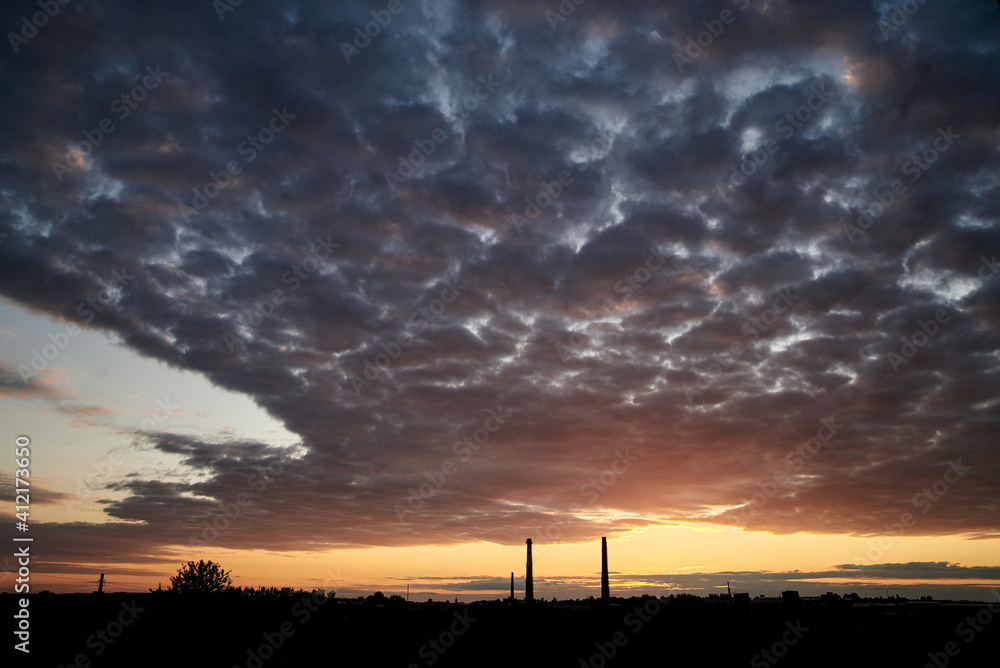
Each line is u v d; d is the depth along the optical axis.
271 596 47.25
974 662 29.06
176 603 42.31
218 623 39.09
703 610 41.06
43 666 30.23
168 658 32.12
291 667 31.66
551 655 34.34
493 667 32.41
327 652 35.25
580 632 39.28
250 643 35.88
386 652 35.66
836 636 33.19
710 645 33.56
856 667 29.02
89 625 37.62
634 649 34.59
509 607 51.31
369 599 54.81
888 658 29.98
